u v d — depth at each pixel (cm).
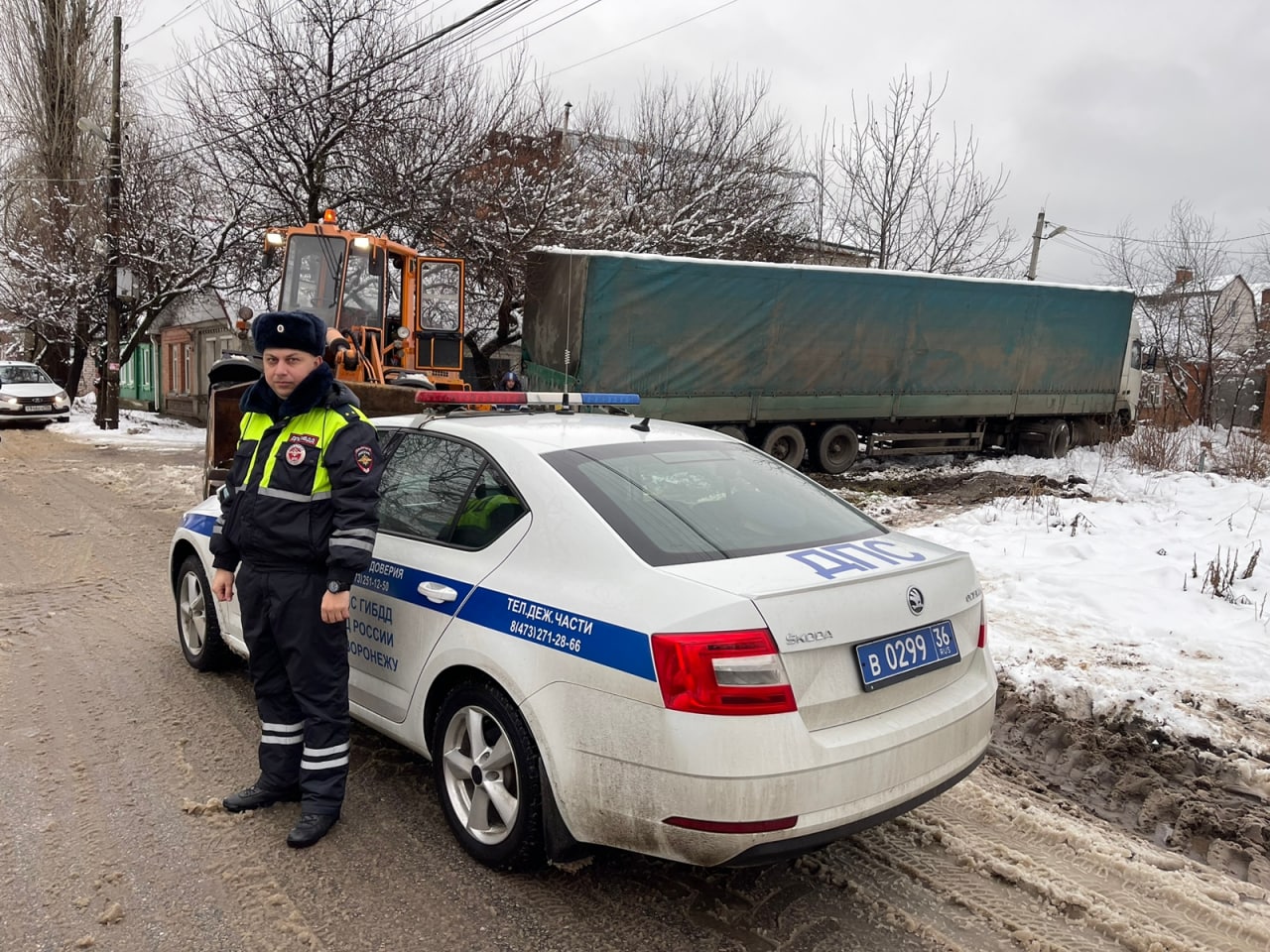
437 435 363
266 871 304
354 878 301
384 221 1717
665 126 2077
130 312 2241
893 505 1048
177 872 302
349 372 973
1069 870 320
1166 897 305
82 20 2466
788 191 2133
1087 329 1562
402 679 335
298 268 1045
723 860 249
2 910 278
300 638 319
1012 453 1666
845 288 1294
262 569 320
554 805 279
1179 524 881
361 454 311
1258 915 299
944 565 307
